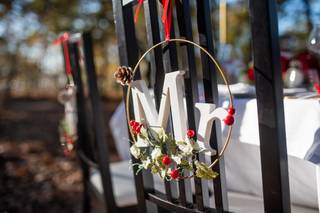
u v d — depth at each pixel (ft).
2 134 13.94
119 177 5.67
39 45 21.11
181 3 2.68
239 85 4.09
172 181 3.19
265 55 2.15
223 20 6.84
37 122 16.06
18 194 8.95
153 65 2.99
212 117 2.52
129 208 5.00
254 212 3.55
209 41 2.56
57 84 24.29
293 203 3.87
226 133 3.18
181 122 2.66
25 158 11.27
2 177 9.77
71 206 8.43
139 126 2.87
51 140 13.24
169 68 2.83
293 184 3.59
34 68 23.43
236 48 10.09
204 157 2.78
